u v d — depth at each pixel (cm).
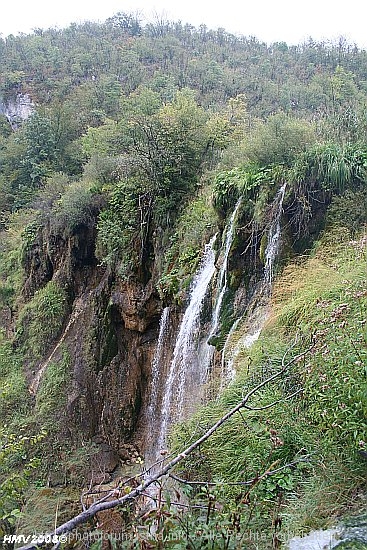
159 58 4944
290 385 488
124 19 6738
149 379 1250
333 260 722
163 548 279
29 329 1695
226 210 942
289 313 629
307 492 372
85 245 1570
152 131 1302
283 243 808
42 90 5306
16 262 2039
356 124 912
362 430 349
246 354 643
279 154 873
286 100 2431
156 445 1129
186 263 1074
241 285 857
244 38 5397
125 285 1317
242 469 436
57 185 2059
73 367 1441
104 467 1223
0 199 3052
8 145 3566
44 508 904
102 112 3391
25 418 1449
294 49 4338
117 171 1498
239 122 1590
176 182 1276
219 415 533
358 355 377
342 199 802
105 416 1334
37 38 6475
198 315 964
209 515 310
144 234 1291
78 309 1558
